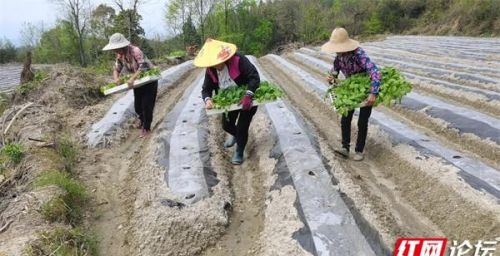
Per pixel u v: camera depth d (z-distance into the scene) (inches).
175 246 193.9
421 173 250.7
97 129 335.6
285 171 246.5
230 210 225.1
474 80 511.5
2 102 483.5
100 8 1425.9
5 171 271.7
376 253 177.8
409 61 729.6
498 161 288.0
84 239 194.7
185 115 365.7
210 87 271.7
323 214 200.2
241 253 193.3
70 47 1493.6
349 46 254.2
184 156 271.3
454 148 316.2
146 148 310.8
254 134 327.9
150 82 322.3
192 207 212.1
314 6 1717.5
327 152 280.5
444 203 222.4
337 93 269.6
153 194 229.9
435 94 482.3
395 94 267.6
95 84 487.8
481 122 327.6
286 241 185.9
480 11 1283.2
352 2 1786.4
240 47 1598.2
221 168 265.6
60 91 428.8
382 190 250.7
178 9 1502.2
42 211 206.7
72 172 272.8
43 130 320.8
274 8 1753.2
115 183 266.2
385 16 1619.1
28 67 521.3
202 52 252.7
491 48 804.0
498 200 208.2
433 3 1528.1
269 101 261.0
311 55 1036.5
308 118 399.5
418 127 373.1
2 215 215.5
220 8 1563.7
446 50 831.7
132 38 1218.6
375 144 306.3
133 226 211.9
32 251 175.3
